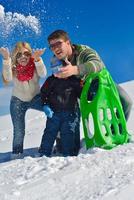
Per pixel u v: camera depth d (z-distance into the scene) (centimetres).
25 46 447
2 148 552
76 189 269
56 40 409
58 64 417
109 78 420
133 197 248
